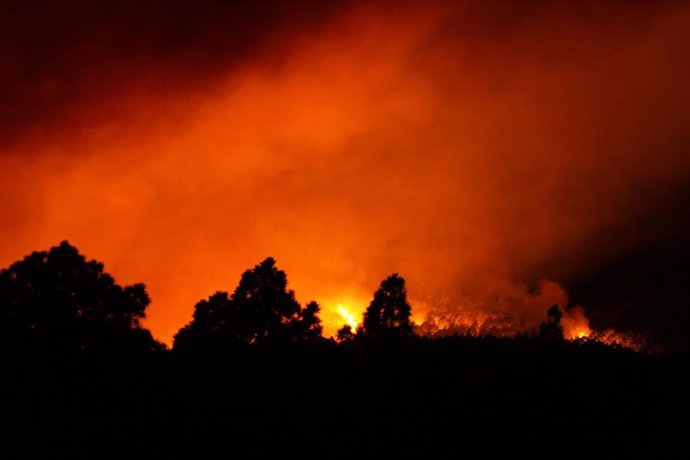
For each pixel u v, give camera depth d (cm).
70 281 1862
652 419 1861
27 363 1709
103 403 1761
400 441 1727
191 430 1730
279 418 1833
